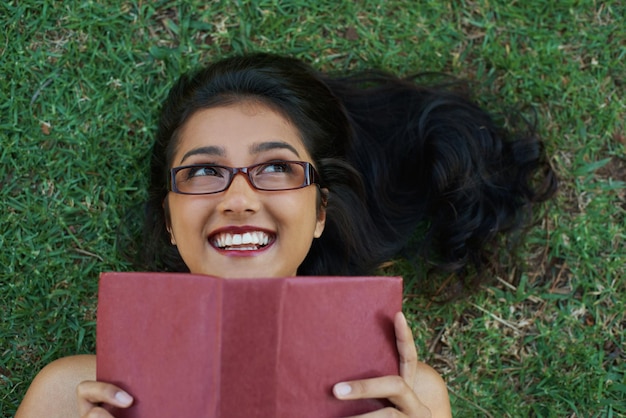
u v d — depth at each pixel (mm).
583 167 1497
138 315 855
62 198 1450
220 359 796
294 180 1134
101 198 1464
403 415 920
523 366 1477
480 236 1463
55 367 1238
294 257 1138
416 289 1502
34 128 1452
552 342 1478
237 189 1083
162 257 1421
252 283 801
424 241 1486
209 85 1204
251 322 800
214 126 1142
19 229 1438
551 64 1518
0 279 1420
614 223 1500
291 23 1522
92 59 1473
